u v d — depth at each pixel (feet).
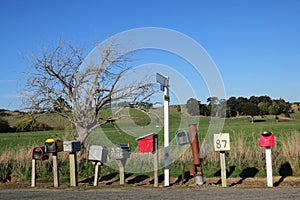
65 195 27.81
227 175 36.06
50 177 36.73
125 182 34.83
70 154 33.19
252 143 42.55
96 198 26.13
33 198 26.63
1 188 32.35
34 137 67.67
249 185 31.53
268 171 30.94
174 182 34.09
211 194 27.07
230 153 39.09
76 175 33.19
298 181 32.73
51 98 42.04
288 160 37.19
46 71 41.34
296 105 172.96
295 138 40.73
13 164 38.40
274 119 142.72
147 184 33.71
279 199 24.39
